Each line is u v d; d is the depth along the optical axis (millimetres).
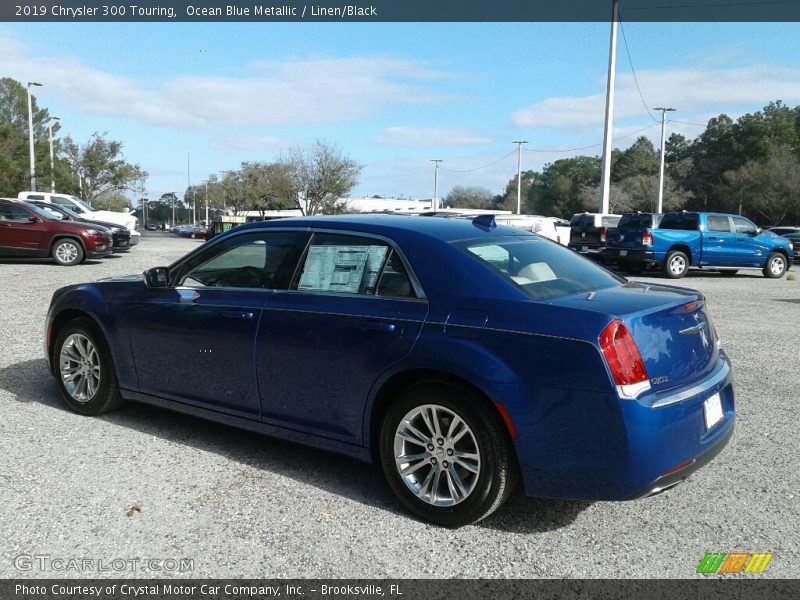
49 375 6625
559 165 123688
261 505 3914
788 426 5473
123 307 5098
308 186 56031
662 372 3453
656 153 105750
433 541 3537
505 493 3568
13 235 17594
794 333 9812
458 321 3641
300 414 4215
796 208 56531
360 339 3900
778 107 85312
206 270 4836
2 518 3686
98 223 21266
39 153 48188
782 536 3633
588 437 3311
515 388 3404
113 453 4656
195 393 4734
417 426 3799
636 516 3859
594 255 22047
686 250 19500
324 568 3260
